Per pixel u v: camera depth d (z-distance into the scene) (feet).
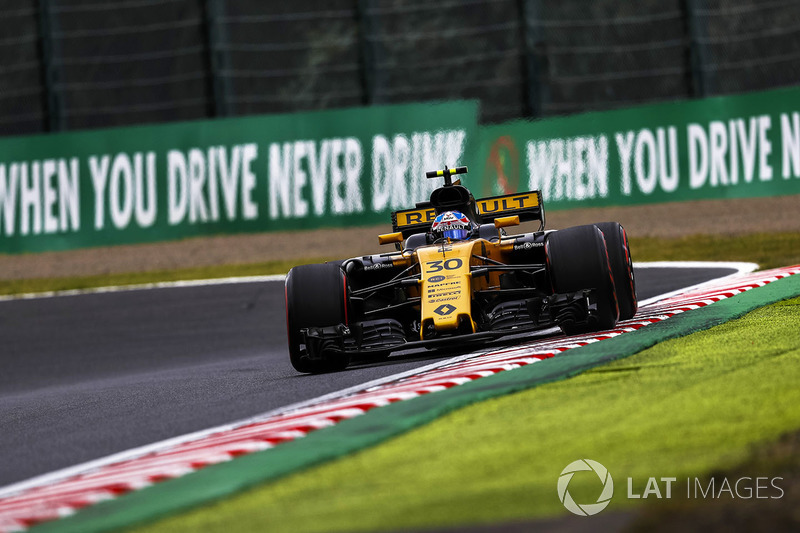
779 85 301.02
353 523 37.17
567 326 81.82
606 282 81.10
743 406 48.47
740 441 42.34
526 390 59.93
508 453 44.80
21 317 186.50
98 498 44.96
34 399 100.01
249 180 243.60
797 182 222.69
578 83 362.74
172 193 246.06
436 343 78.54
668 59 360.48
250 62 394.32
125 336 160.15
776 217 206.69
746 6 332.80
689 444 42.96
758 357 62.13
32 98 382.83
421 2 382.42
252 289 187.93
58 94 275.18
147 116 391.65
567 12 369.50
